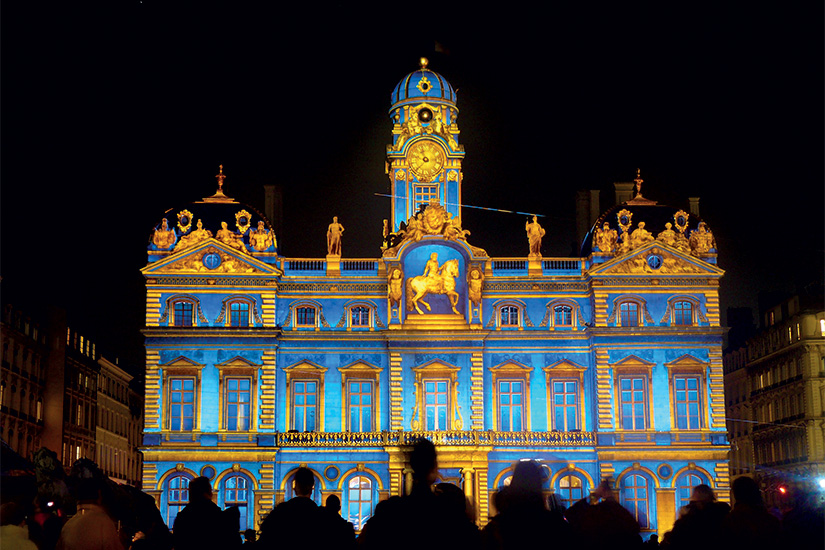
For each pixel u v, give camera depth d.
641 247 84.44
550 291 85.44
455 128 90.31
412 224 85.00
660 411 82.88
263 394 82.12
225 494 80.56
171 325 82.69
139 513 30.31
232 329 82.38
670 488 81.75
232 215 86.31
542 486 18.67
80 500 19.81
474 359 83.62
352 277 85.06
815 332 107.44
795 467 109.19
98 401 121.75
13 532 19.00
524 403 83.69
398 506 16.06
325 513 17.06
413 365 83.31
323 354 84.06
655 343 83.69
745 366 127.44
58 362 106.00
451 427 82.50
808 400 106.44
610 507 20.45
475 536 16.05
